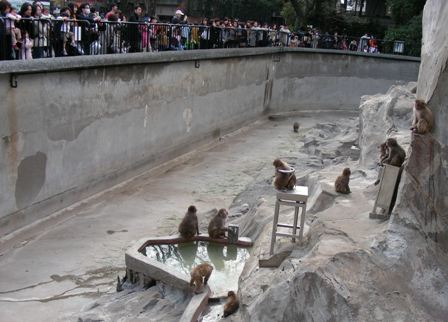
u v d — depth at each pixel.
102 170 15.30
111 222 13.38
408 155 7.73
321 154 18.75
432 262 7.27
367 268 6.98
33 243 11.95
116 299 9.28
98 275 10.62
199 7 46.53
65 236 12.41
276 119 29.11
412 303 6.78
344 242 7.54
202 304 8.49
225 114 23.70
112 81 15.21
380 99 17.48
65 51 13.99
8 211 11.95
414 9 35.94
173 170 18.30
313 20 40.12
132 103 16.36
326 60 32.03
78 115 13.94
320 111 32.47
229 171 18.45
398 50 33.50
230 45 24.56
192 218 10.83
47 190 13.16
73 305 9.48
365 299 6.64
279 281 7.34
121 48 16.08
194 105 20.50
